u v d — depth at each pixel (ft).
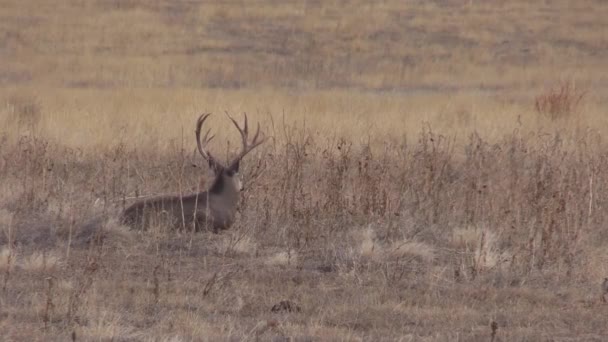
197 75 409.90
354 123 249.34
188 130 238.89
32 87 353.10
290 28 504.43
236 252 136.56
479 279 125.90
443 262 134.72
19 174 173.78
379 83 405.18
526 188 160.76
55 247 137.28
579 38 501.15
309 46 474.49
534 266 132.16
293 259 132.98
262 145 213.66
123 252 134.51
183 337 100.58
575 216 148.05
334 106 294.66
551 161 184.55
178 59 437.99
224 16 522.88
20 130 226.99
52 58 431.02
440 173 172.35
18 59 430.61
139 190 170.19
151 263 130.11
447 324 107.96
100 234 138.72
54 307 107.55
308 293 118.52
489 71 429.79
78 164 192.03
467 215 154.92
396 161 187.01
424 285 122.83
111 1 551.59
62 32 482.28
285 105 290.76
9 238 130.52
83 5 541.34
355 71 428.97
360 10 543.39
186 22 512.63
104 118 247.29
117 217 146.72
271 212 152.56
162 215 144.25
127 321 106.22
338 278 125.08
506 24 522.06
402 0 572.10
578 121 268.00
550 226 135.85
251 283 122.21
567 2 573.33
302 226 145.59
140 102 297.33
